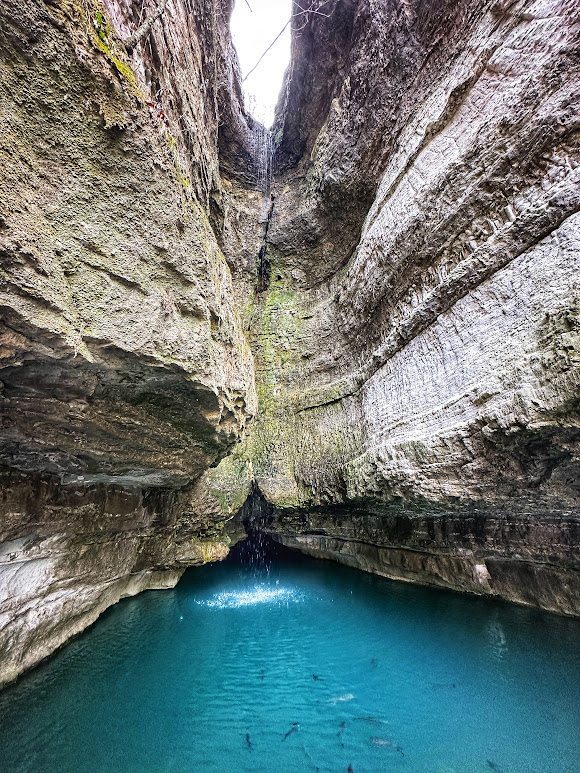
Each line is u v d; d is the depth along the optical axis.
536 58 6.03
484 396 6.03
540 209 5.69
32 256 3.00
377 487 8.67
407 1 9.21
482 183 6.94
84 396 4.23
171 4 6.80
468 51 7.68
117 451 5.34
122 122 3.81
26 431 4.27
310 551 15.53
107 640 7.22
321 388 13.35
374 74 10.64
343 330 12.92
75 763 4.36
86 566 6.90
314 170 14.12
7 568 4.98
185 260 4.53
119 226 3.86
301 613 9.70
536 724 5.22
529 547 7.98
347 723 5.35
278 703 5.79
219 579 13.23
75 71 3.40
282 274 15.89
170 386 4.59
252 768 4.54
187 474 7.39
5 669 5.05
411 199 8.80
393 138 10.50
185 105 7.09
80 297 3.49
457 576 9.70
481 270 6.69
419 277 8.83
